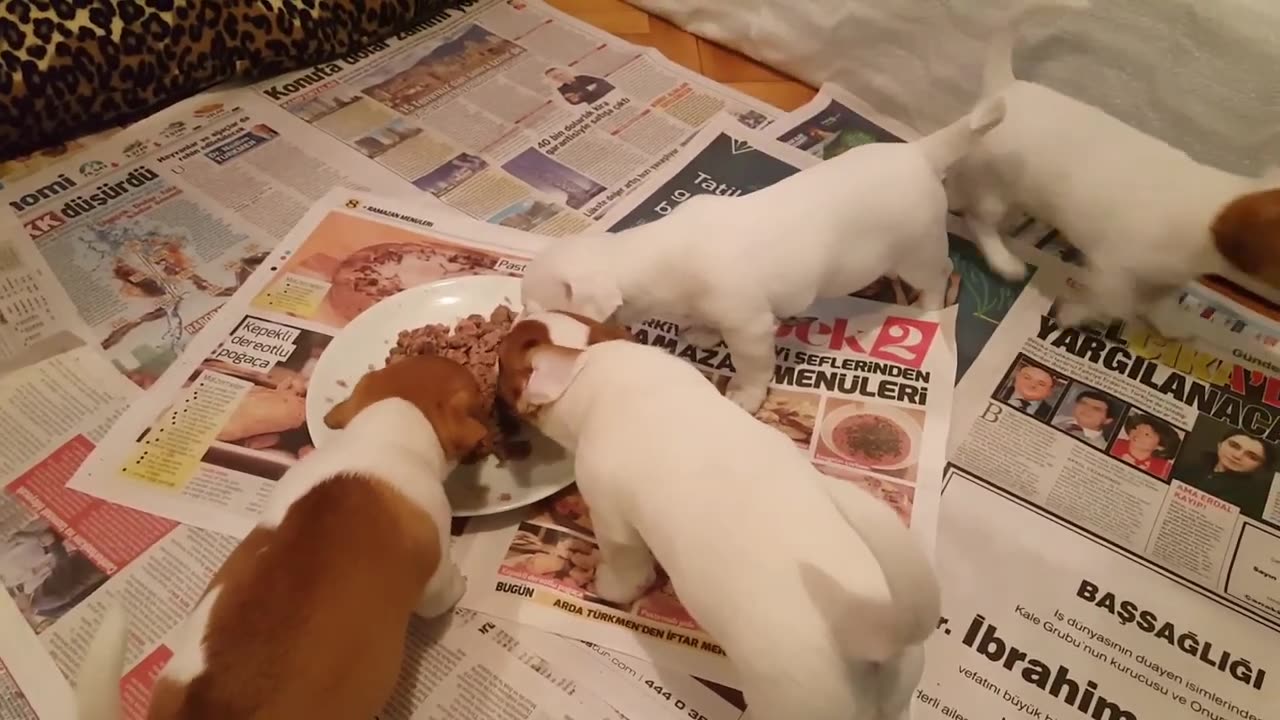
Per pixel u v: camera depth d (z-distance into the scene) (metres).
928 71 1.17
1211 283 1.04
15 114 1.12
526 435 0.89
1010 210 1.06
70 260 1.06
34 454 0.89
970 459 0.91
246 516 0.85
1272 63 0.94
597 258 0.86
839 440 0.91
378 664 0.65
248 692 0.59
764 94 1.29
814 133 1.22
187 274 1.05
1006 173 0.98
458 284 0.99
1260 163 1.00
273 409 0.92
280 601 0.62
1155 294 0.98
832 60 1.25
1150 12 0.98
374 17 1.31
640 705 0.75
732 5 1.30
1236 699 0.77
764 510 0.63
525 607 0.80
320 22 1.26
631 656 0.77
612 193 1.15
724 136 1.22
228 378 0.95
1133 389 0.97
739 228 0.86
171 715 0.58
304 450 0.89
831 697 0.59
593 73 1.31
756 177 1.17
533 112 1.25
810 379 0.97
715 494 0.65
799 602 0.59
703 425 0.69
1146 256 0.92
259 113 1.23
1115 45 1.02
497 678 0.76
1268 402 0.96
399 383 0.79
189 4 1.17
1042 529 0.86
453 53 1.33
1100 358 0.99
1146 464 0.91
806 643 0.59
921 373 0.97
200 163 1.17
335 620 0.62
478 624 0.79
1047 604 0.82
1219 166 1.02
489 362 0.90
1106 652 0.79
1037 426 0.94
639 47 1.35
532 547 0.84
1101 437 0.93
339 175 1.16
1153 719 0.76
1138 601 0.82
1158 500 0.89
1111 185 0.92
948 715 0.75
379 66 1.30
